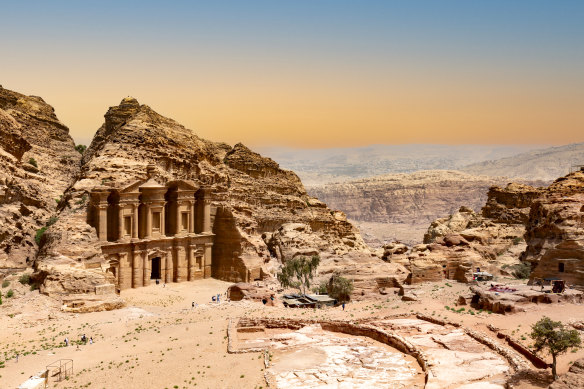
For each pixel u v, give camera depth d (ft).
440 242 360.28
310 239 514.27
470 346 188.85
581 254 245.24
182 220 433.48
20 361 212.84
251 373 178.91
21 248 363.15
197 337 224.53
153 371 187.21
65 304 298.76
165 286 406.41
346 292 325.21
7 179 373.20
